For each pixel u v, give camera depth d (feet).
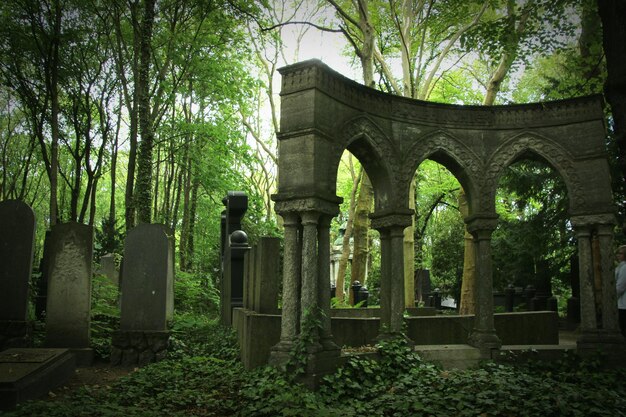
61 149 70.59
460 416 17.95
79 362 27.02
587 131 29.40
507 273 71.61
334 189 24.03
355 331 27.73
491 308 28.27
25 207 27.94
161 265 28.50
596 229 29.14
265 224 68.64
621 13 13.69
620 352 27.04
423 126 28.60
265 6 52.90
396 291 26.25
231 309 37.04
